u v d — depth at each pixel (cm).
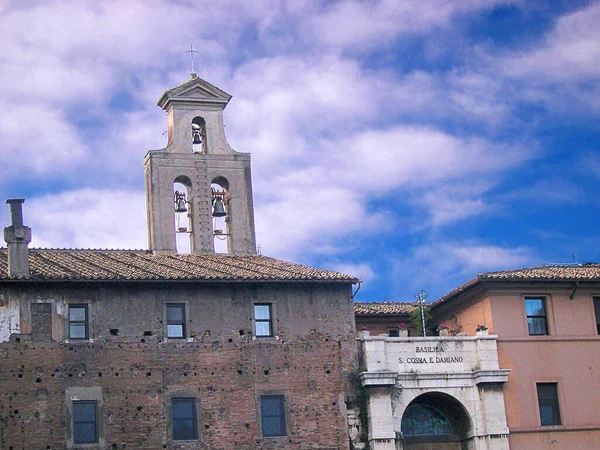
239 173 6738
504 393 6078
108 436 5494
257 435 5700
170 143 6675
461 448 6122
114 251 6406
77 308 5616
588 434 6153
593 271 6550
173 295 5769
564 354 6244
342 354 5938
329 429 5806
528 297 6309
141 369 5622
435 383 6000
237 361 5769
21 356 5466
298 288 5969
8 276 5472
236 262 6297
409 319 6831
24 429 5388
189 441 5597
